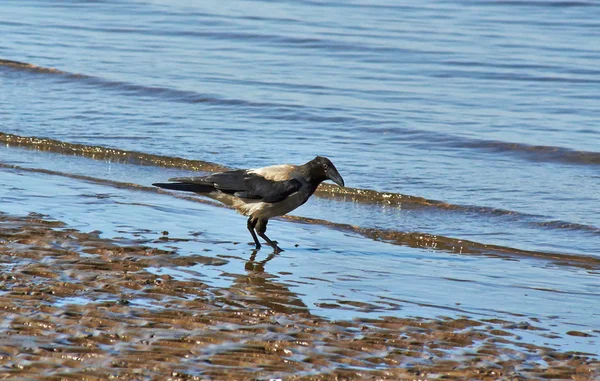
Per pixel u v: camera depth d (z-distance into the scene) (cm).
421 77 2844
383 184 1725
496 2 4184
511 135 2145
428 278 1209
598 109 2480
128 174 1744
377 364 877
